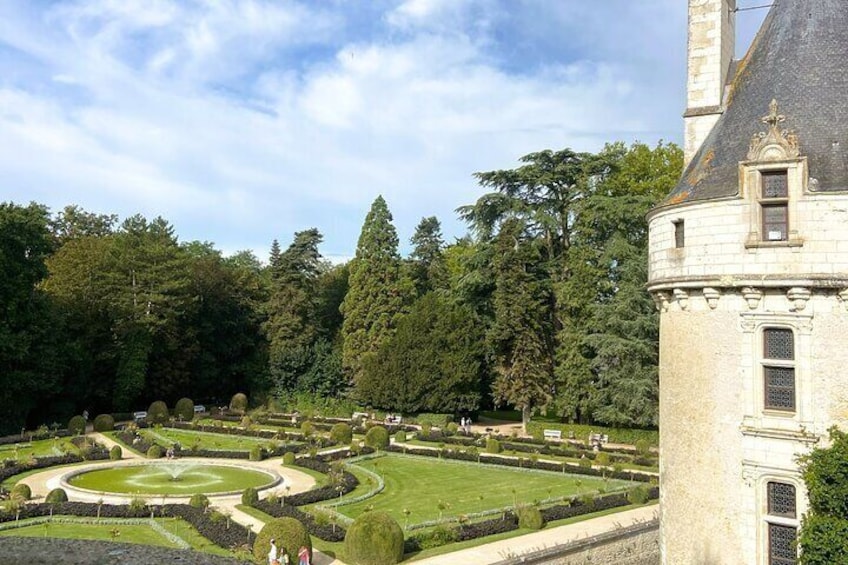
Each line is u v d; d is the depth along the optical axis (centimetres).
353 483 4053
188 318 7412
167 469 4509
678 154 6131
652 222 2358
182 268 7300
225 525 3117
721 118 2355
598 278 5747
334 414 7244
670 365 2256
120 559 1021
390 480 4306
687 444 2175
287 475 4366
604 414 5397
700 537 2128
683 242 2205
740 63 2477
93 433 5847
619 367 5444
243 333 8200
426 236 11388
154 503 3528
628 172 6203
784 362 2014
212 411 6981
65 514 3309
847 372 1928
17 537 1118
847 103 2091
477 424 6638
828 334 1956
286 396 7681
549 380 5994
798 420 1977
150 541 2977
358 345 7650
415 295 8006
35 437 5481
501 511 3534
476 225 6481
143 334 6769
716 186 2161
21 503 3303
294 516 3306
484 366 6762
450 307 6794
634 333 5353
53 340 6031
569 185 6378
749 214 2056
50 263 6994
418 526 3228
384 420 6631
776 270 2006
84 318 6688
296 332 8138
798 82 2178
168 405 7331
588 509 3491
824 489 1852
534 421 6084
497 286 6194
